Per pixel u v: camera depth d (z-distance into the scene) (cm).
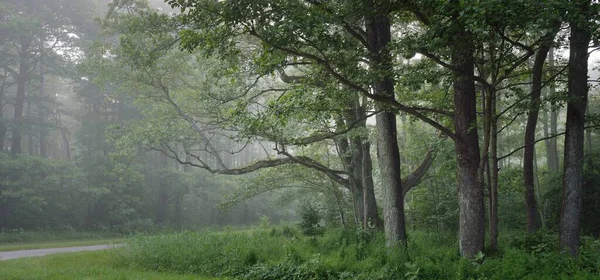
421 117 1223
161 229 4688
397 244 1352
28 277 1210
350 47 1234
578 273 928
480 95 1736
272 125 1448
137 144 2394
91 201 4403
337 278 1191
